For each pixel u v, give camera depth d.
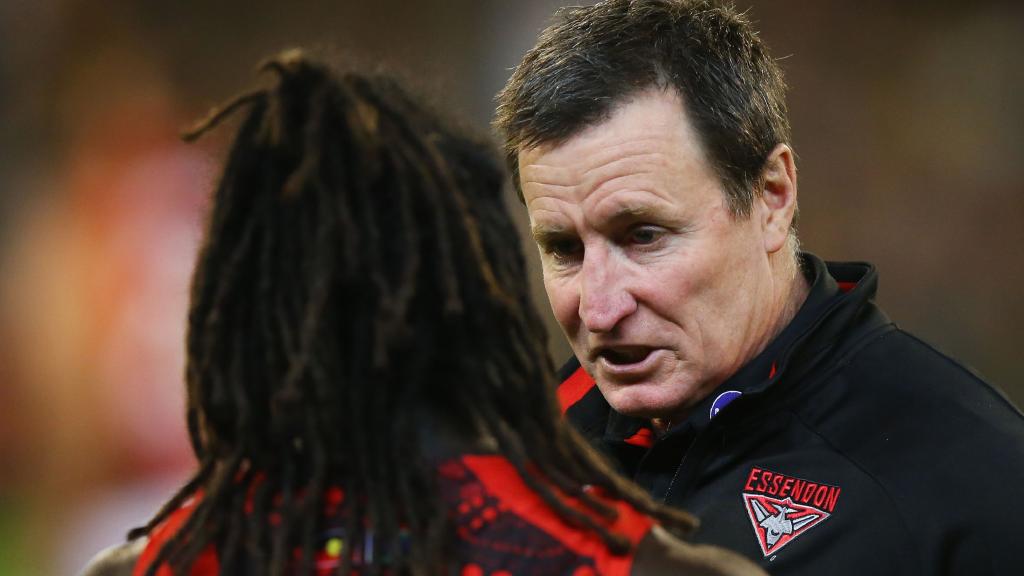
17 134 37.06
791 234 7.24
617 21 6.75
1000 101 37.50
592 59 6.60
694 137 6.54
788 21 38.34
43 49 37.94
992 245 36.97
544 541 4.18
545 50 6.86
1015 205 37.06
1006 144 37.28
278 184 4.26
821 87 38.22
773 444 6.79
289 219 4.22
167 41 39.50
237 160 4.30
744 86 6.74
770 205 6.97
